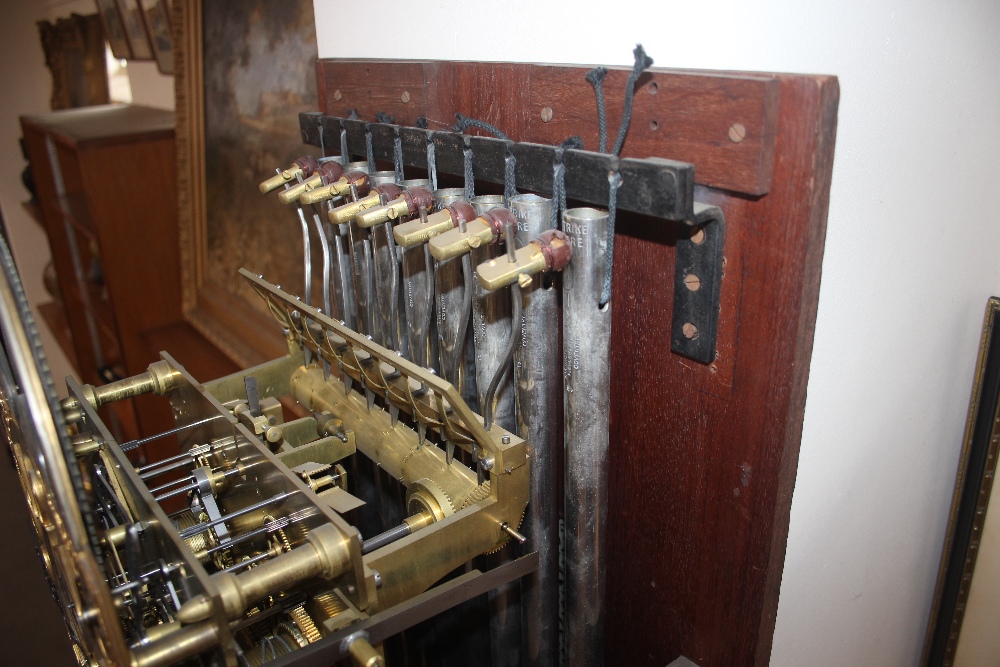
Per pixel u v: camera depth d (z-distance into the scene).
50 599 2.29
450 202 0.80
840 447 0.92
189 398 0.97
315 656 0.67
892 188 0.81
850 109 0.71
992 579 1.23
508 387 0.89
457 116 0.86
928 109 0.82
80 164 2.35
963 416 1.19
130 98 3.08
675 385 0.83
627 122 0.69
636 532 0.95
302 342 1.09
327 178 0.97
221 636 0.61
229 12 1.88
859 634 1.18
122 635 0.57
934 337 1.03
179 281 2.62
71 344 3.61
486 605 1.09
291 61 1.65
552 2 0.83
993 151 0.97
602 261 0.71
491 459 0.77
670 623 0.96
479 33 0.92
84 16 3.06
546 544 0.92
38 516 0.81
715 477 0.82
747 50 0.68
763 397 0.74
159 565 0.68
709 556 0.87
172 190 2.52
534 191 0.77
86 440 0.88
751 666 0.86
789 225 0.65
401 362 0.79
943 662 1.32
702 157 0.68
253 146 1.91
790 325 0.69
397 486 1.09
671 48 0.74
